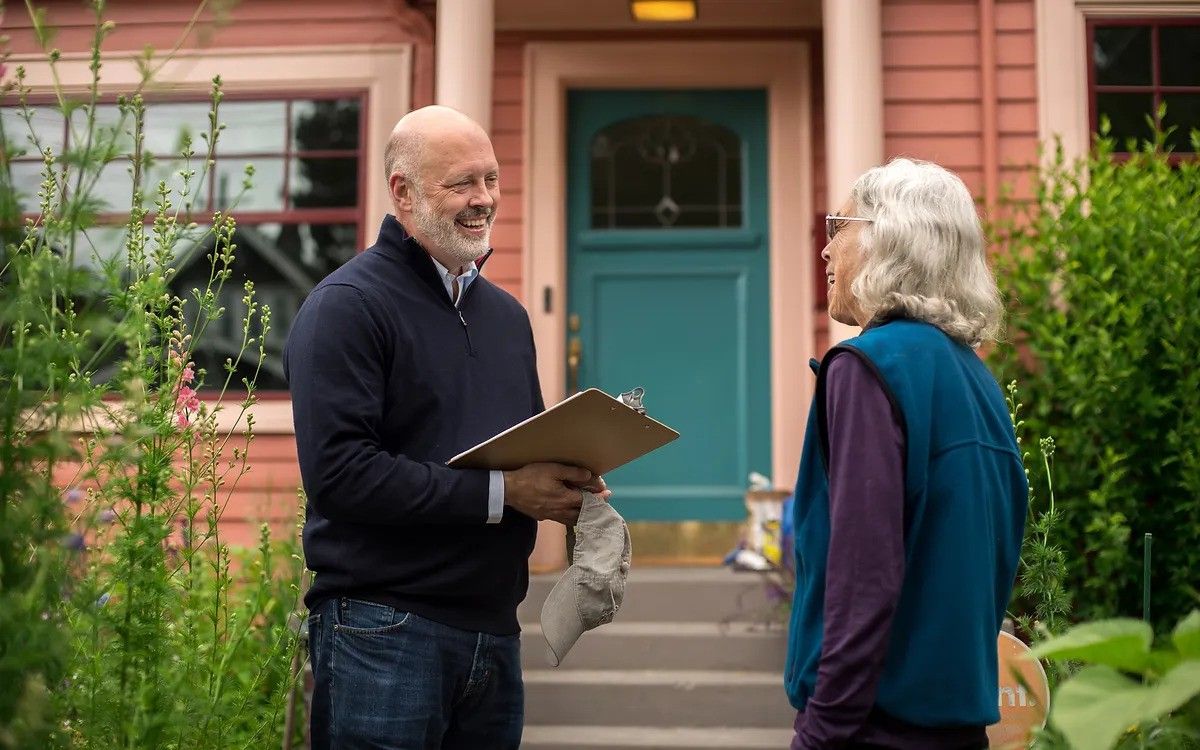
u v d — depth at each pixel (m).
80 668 2.03
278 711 2.62
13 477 1.58
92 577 2.04
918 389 1.63
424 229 2.27
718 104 5.72
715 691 4.26
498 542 2.21
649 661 4.51
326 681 2.13
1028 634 2.80
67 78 5.21
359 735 2.08
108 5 5.31
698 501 5.57
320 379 2.07
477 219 2.30
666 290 5.67
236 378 5.28
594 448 2.12
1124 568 4.08
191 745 2.30
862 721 1.53
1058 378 4.36
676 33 5.60
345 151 5.36
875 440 1.58
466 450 2.22
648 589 4.79
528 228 5.53
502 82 5.62
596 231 5.69
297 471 5.09
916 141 4.93
